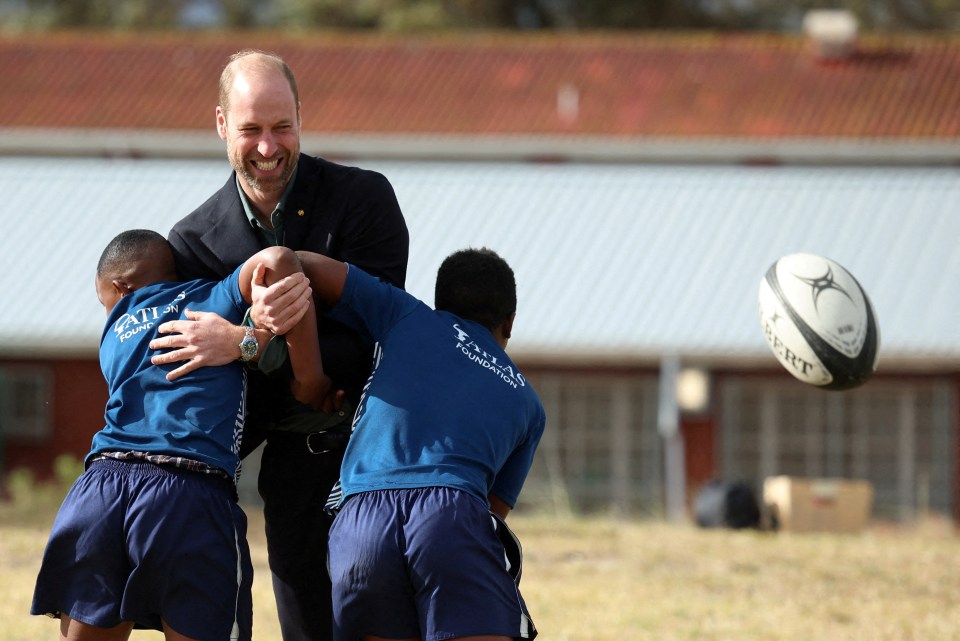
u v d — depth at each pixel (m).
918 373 69.88
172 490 15.77
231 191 17.94
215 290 16.91
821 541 42.88
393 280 18.36
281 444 18.50
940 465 69.25
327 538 18.41
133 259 17.50
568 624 26.81
